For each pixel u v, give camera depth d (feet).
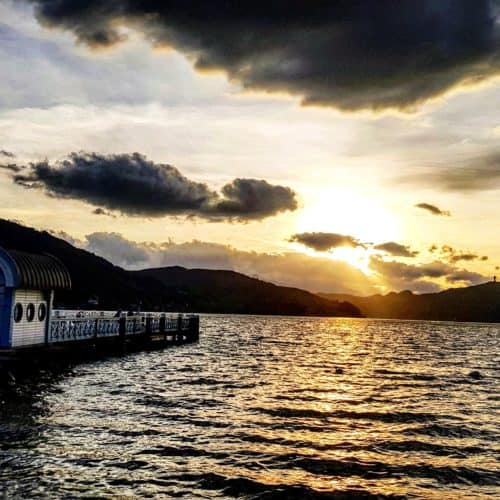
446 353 230.89
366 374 134.00
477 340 384.88
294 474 48.11
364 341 325.01
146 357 144.97
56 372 102.58
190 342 217.97
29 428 57.47
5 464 45.16
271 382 109.50
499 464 53.42
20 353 84.23
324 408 80.48
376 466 51.57
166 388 92.99
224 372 123.44
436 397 96.12
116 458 49.19
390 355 208.74
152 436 57.93
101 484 42.39
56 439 53.98
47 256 102.73
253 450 54.90
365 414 76.84
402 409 81.92
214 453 53.01
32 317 92.63
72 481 42.52
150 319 163.43
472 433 66.59
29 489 40.16
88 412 68.13
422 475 49.42
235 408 77.15
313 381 114.52
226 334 329.72
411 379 124.77
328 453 55.31
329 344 276.41
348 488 45.21
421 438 63.26
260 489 43.80
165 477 45.16
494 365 173.06
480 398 96.68
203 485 43.96
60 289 99.30
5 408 66.80
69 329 106.83
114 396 81.25
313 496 43.01
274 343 264.11
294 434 62.69
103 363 122.62
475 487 46.70
